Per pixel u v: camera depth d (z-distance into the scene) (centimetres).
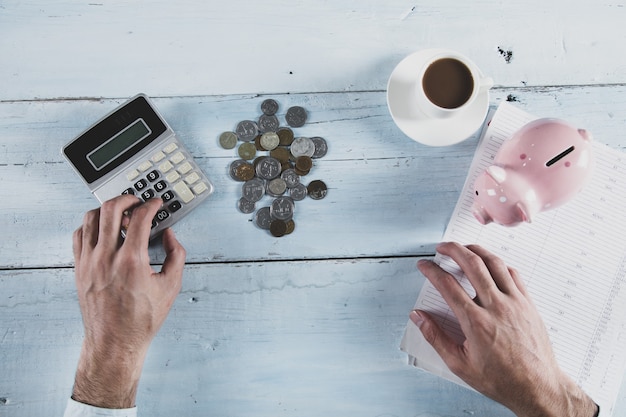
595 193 74
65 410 69
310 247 75
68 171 76
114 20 78
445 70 70
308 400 73
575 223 73
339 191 76
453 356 66
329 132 77
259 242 75
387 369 74
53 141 77
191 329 74
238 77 78
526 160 62
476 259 66
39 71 78
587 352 71
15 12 78
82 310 66
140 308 65
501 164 65
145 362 73
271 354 74
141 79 78
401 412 73
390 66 78
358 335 74
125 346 65
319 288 75
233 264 75
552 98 78
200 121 77
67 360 73
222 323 74
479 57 79
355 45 79
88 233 68
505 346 63
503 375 63
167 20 79
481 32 79
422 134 73
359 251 75
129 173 72
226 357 74
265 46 79
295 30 79
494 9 79
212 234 75
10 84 77
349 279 75
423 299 73
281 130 77
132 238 65
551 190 62
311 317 74
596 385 70
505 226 67
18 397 73
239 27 79
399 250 75
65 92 77
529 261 73
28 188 76
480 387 65
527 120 76
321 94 78
